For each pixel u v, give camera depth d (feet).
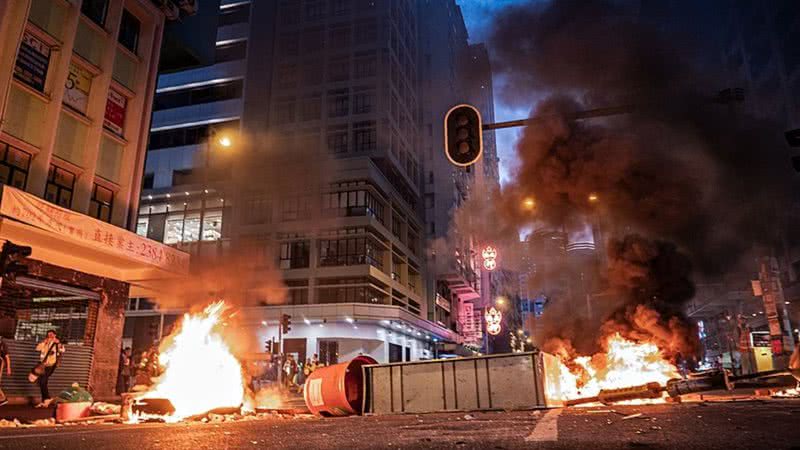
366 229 139.85
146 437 21.31
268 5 172.35
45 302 55.57
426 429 22.33
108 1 66.08
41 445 18.90
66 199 58.90
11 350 49.11
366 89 161.38
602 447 15.05
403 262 167.12
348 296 134.10
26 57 54.85
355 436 20.07
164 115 162.91
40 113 56.03
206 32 88.63
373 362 43.14
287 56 166.91
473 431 20.71
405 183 177.17
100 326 60.49
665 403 38.27
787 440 15.56
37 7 56.34
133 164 67.21
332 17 169.37
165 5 74.28
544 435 18.22
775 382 39.29
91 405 37.68
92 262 59.31
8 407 44.16
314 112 161.07
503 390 37.45
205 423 30.71
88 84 62.90
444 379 38.88
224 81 165.78
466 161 27.07
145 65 70.64
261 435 21.18
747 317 154.10
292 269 138.00
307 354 129.08
